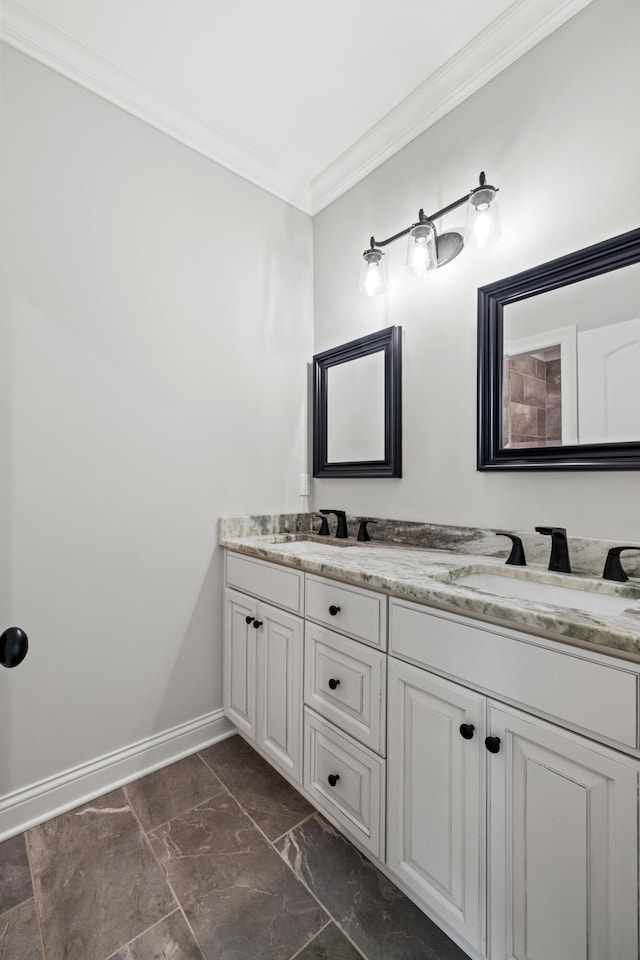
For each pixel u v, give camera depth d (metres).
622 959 0.74
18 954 1.01
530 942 0.85
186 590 1.79
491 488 1.49
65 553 1.48
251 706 1.69
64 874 1.21
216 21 1.38
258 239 2.02
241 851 1.30
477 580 1.33
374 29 1.40
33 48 1.41
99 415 1.55
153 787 1.58
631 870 0.73
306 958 1.01
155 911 1.11
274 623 1.57
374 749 1.18
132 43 1.45
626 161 1.19
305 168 2.04
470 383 1.55
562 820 0.81
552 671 0.83
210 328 1.85
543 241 1.36
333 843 1.33
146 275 1.66
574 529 1.29
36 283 1.42
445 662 1.01
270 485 2.06
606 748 0.76
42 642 1.44
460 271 1.58
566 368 1.29
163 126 1.71
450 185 1.63
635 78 1.18
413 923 1.09
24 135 1.40
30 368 1.41
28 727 1.41
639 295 1.16
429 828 1.04
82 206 1.51
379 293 1.76
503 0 1.31
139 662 1.65
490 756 0.92
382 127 1.79
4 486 1.36
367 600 1.21
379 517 1.87
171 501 1.74
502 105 1.46
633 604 1.00
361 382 1.95
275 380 2.08
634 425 1.17
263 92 1.64
